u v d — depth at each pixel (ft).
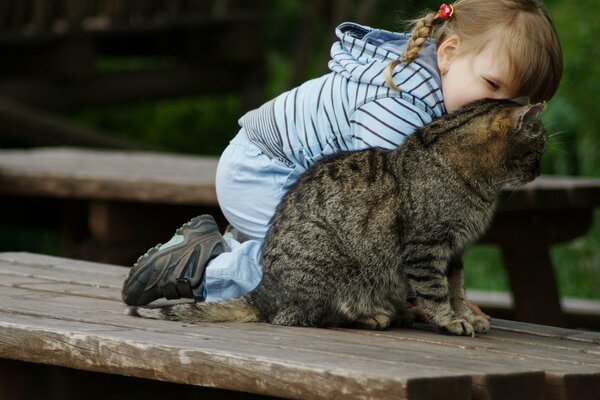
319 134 19.75
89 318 17.74
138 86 59.41
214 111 69.36
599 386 14.35
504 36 18.60
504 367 14.11
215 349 14.56
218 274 19.39
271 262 18.43
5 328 16.66
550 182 30.27
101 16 59.41
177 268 19.33
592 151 46.14
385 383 12.71
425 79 18.97
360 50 19.81
